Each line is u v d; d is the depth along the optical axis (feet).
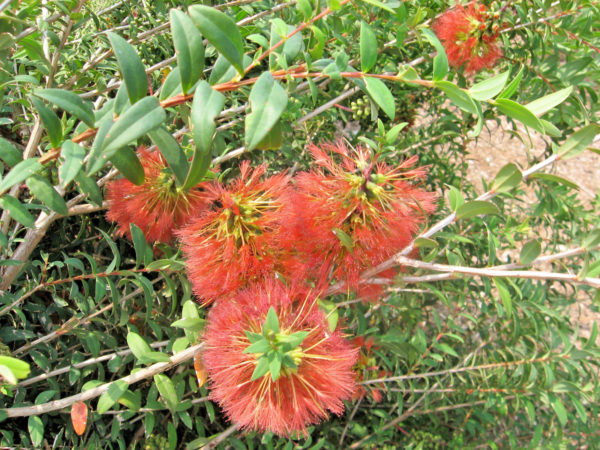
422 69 1.65
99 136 0.60
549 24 1.31
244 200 0.78
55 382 1.04
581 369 1.27
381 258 0.83
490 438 1.99
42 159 0.67
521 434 1.86
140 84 0.59
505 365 1.42
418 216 0.86
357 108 1.45
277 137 0.67
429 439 1.56
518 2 1.32
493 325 1.77
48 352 1.16
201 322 0.83
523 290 1.37
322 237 0.78
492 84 0.68
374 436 1.55
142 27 1.33
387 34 1.25
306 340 0.73
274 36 0.67
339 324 1.07
